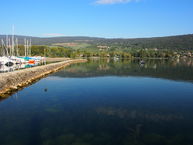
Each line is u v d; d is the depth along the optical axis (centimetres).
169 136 1359
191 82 3784
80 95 2625
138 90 2994
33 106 2067
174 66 7825
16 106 2066
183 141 1284
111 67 7444
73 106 2080
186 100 2391
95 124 1569
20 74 3362
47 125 1539
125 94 2711
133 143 1253
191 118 1734
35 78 4062
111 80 4081
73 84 3550
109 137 1333
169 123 1608
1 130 1442
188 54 19550
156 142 1266
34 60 8412
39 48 13450
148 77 4531
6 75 2886
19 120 1648
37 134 1375
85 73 5397
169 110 1970
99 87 3241
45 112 1864
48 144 1230
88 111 1906
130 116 1773
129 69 6562
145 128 1495
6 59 6606
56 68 6506
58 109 1966
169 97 2548
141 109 1997
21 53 11006
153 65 8494
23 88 3111
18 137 1327
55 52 14238
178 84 3559
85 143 1245
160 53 17775
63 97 2500
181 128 1502
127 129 1473
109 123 1591
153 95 2648
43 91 2877
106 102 2261
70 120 1652
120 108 2020
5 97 2438
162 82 3794
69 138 1312
